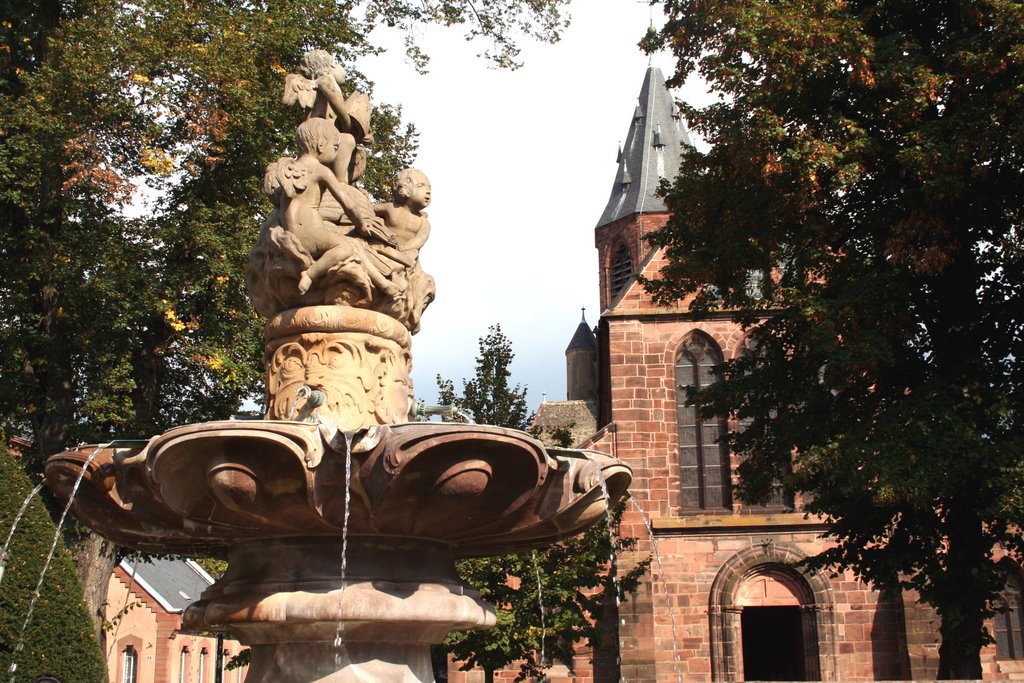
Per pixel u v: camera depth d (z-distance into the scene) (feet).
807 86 59.11
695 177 65.72
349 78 74.59
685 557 118.42
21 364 65.62
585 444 123.03
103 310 63.26
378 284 25.80
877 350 53.83
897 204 59.06
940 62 57.47
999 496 51.11
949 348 58.80
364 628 23.61
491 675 70.44
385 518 22.68
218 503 22.45
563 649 73.87
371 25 74.02
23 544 39.01
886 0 61.21
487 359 78.48
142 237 65.26
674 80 66.23
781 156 57.77
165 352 72.02
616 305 126.52
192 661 146.30
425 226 27.91
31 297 65.72
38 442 67.51
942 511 60.75
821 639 115.03
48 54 65.57
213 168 68.28
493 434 21.09
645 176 202.08
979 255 58.44
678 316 125.29
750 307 66.74
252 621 23.40
